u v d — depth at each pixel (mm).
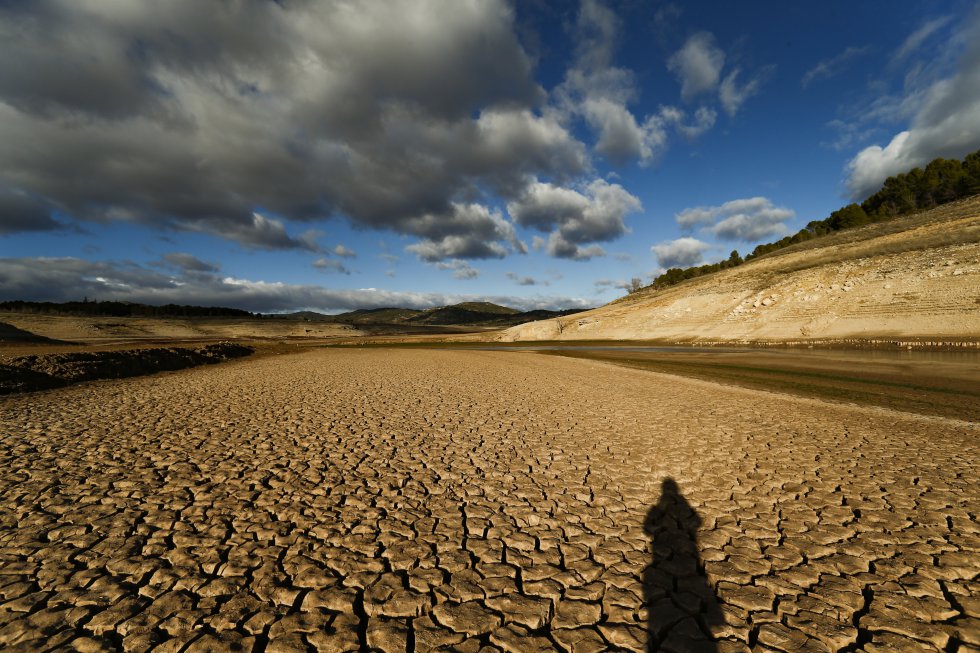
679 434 8352
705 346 41906
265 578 3541
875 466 6434
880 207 85250
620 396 13039
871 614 3188
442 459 6738
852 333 35781
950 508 4988
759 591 3459
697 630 3035
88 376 15898
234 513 4738
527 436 8188
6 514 4605
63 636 2844
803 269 51844
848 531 4453
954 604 3291
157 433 8000
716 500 5234
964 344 27266
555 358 30516
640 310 65500
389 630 2979
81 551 3895
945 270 35438
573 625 3072
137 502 4969
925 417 9812
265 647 2803
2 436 7637
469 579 3580
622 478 5965
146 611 3098
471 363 26469
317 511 4840
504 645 2871
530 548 4102
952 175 77375
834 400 12031
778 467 6398
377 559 3859
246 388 14188
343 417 9680
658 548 4121
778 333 41656
